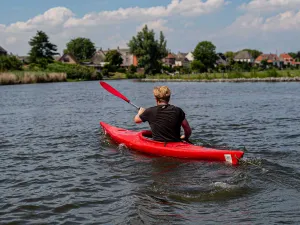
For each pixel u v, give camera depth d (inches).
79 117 480.1
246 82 1549.0
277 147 267.4
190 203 161.6
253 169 209.3
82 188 187.0
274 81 1537.9
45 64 2623.0
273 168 210.5
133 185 189.2
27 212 157.6
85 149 278.8
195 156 233.1
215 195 169.9
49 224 145.1
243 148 267.4
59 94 992.2
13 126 407.2
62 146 292.5
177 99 743.7
